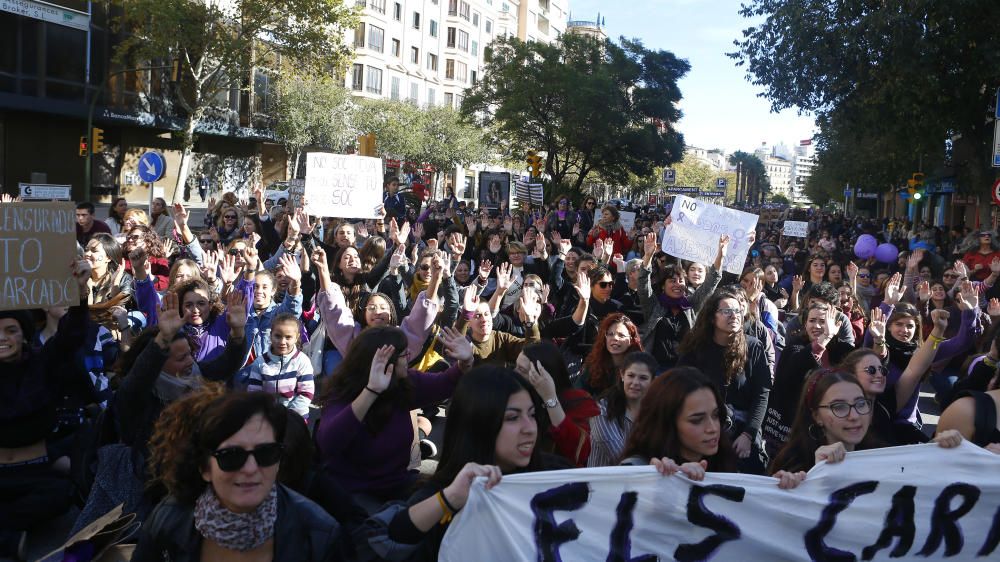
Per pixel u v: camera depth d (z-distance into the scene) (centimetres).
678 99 4966
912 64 2170
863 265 1407
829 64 2377
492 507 307
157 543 287
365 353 433
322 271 644
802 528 357
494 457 325
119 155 4278
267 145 5925
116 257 810
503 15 9450
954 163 3297
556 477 316
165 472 291
